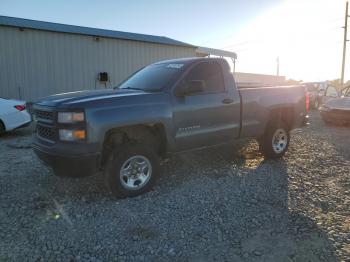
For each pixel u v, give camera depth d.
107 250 2.93
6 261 2.73
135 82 5.02
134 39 15.77
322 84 22.19
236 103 5.24
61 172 3.84
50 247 2.96
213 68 5.07
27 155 6.46
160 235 3.20
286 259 2.78
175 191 4.38
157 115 4.21
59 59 13.68
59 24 15.90
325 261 2.74
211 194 4.27
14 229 3.30
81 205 3.92
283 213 3.70
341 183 4.76
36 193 4.30
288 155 6.50
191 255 2.86
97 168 3.82
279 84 6.66
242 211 3.75
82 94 4.23
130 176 4.17
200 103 4.71
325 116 11.12
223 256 2.84
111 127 3.83
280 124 6.13
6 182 4.73
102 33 15.46
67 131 3.71
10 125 8.73
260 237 3.16
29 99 13.08
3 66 12.36
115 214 3.67
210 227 3.36
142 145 4.22
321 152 6.79
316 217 3.59
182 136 4.55
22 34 12.67
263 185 4.64
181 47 17.77
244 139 5.57
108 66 15.15
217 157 6.20
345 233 3.22
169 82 4.55
